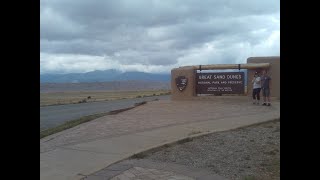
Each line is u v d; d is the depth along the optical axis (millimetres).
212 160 7820
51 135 11625
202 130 11180
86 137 10703
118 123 13500
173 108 18531
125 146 9141
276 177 6645
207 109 17656
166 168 7180
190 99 22531
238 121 13016
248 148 8875
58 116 19906
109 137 10492
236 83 21906
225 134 10508
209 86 22375
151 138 10125
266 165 7438
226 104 19828
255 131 11055
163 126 12359
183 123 12969
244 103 20125
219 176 6707
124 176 6609
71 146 9289
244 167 7316
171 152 8484
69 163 7516
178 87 22969
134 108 19188
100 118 15312
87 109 24578
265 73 19422
